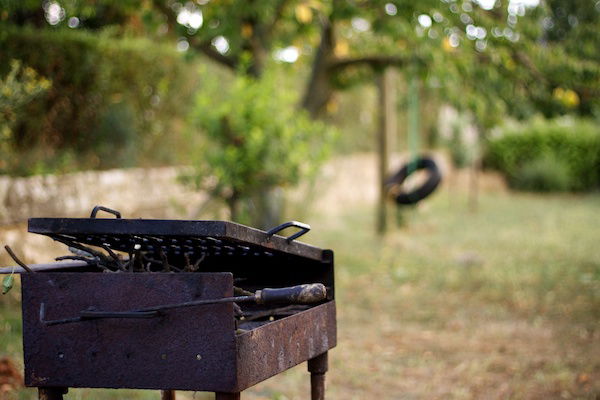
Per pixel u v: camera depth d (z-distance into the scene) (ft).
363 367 18.79
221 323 7.88
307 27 31.63
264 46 30.96
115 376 8.20
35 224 8.23
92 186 26.40
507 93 30.53
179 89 34.47
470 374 18.28
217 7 26.99
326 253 10.41
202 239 8.71
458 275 30.68
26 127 26.45
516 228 44.65
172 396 11.10
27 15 30.14
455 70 28.89
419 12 27.73
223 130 26.12
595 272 30.83
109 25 33.65
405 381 17.83
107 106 30.42
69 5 26.27
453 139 69.36
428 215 51.06
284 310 10.36
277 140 26.21
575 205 57.98
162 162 33.47
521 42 28.96
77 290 8.24
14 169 24.85
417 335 22.16
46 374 8.37
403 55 30.50
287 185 27.27
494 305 25.79
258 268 10.76
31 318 8.38
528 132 70.49
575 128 69.77
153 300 8.05
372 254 35.65
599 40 30.27
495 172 72.43
